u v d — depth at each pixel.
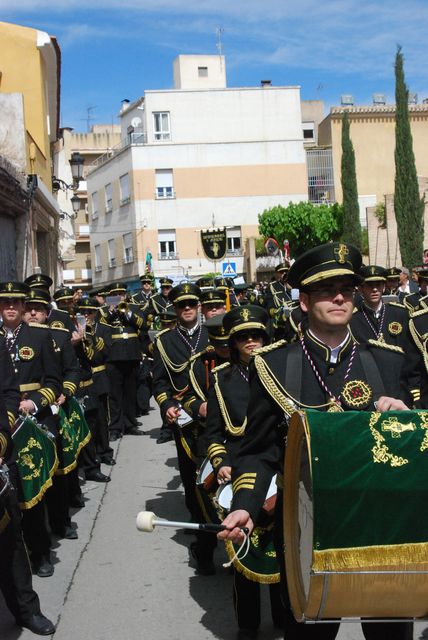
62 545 6.68
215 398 5.11
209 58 53.34
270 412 3.33
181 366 7.04
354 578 2.74
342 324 3.27
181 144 45.25
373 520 2.75
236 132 45.75
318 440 2.79
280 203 46.19
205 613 5.16
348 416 2.86
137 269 45.09
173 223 45.28
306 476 2.92
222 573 5.91
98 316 11.39
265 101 45.97
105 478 8.91
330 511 2.74
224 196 45.72
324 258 3.23
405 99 32.38
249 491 3.34
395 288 11.93
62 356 6.82
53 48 18.89
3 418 4.60
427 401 5.37
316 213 41.06
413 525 2.75
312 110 55.25
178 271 45.12
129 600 5.43
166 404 6.87
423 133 49.25
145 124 45.22
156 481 8.80
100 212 50.12
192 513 6.86
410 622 3.15
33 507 5.77
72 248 25.25
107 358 11.32
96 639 4.80
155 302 15.83
